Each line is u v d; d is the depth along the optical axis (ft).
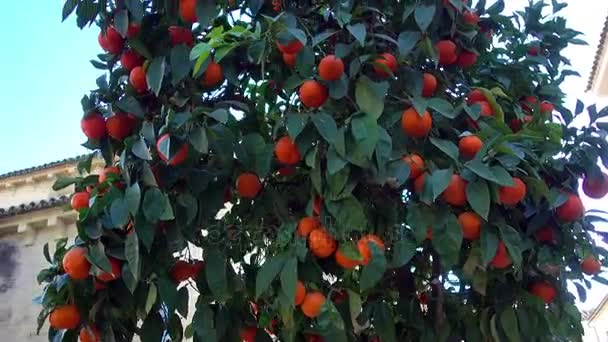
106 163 8.07
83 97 8.11
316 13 8.31
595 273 8.30
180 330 7.92
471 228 7.06
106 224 6.78
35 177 33.91
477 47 9.55
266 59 7.64
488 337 8.15
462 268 7.88
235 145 7.29
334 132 6.79
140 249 7.11
